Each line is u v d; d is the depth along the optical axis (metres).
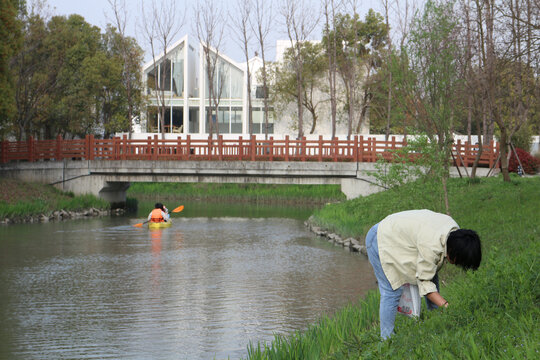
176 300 11.52
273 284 13.07
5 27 27.52
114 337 9.00
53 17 40.47
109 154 30.98
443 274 10.66
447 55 14.68
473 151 28.62
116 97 45.25
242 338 8.94
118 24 44.81
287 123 50.94
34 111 37.81
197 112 53.59
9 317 10.23
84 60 41.44
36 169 31.30
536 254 5.40
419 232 4.97
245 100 51.06
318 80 49.12
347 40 48.31
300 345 6.70
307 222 26.39
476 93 19.73
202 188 44.88
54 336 9.09
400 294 5.21
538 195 15.74
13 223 25.33
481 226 13.49
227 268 15.16
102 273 14.40
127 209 34.09
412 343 4.29
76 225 25.00
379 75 44.25
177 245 19.47
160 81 50.53
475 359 3.71
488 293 4.93
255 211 33.62
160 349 8.44
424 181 15.67
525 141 34.06
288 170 28.70
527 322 4.18
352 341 5.25
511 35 14.70
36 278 13.77
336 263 15.94
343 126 50.28
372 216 21.41
